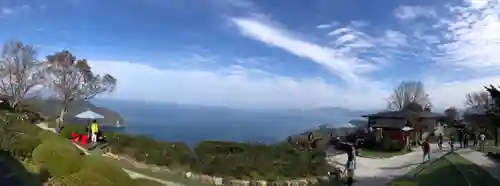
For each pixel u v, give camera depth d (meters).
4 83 53.38
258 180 21.62
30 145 17.39
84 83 55.81
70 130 31.97
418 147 44.62
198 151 25.56
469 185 20.27
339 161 30.56
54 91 53.66
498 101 34.88
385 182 22.66
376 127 46.56
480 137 40.53
